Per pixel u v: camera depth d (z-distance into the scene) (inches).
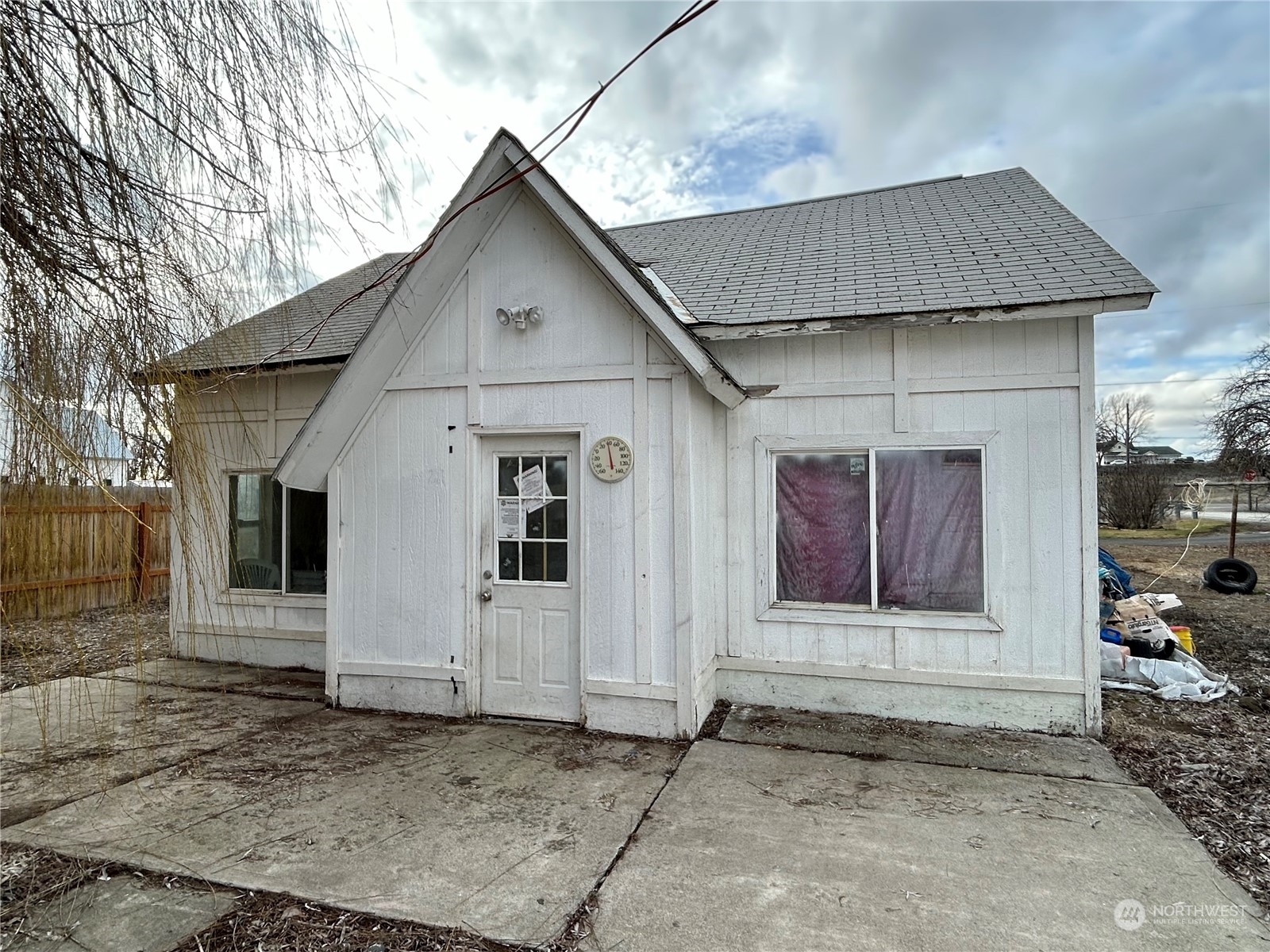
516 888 117.5
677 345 186.7
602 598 201.8
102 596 105.7
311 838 135.9
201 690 249.9
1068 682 195.0
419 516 222.2
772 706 221.5
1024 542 200.8
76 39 87.8
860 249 260.2
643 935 104.5
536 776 167.8
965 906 112.0
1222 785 160.9
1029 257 219.8
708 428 218.5
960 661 205.3
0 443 86.8
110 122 92.5
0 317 86.5
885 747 187.5
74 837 136.4
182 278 103.3
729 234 317.1
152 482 107.8
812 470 222.5
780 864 125.6
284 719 215.3
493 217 215.6
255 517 298.8
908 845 133.0
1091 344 195.2
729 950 100.7
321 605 283.0
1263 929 105.4
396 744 191.0
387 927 106.2
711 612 221.6
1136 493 995.9
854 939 103.3
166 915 109.6
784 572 224.8
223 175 104.9
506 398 214.5
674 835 137.3
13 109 85.0
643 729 196.7
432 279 212.1
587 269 206.7
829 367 219.0
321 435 221.1
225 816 146.0
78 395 91.1
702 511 210.4
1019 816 145.5
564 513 211.0
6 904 113.0
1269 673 261.3
